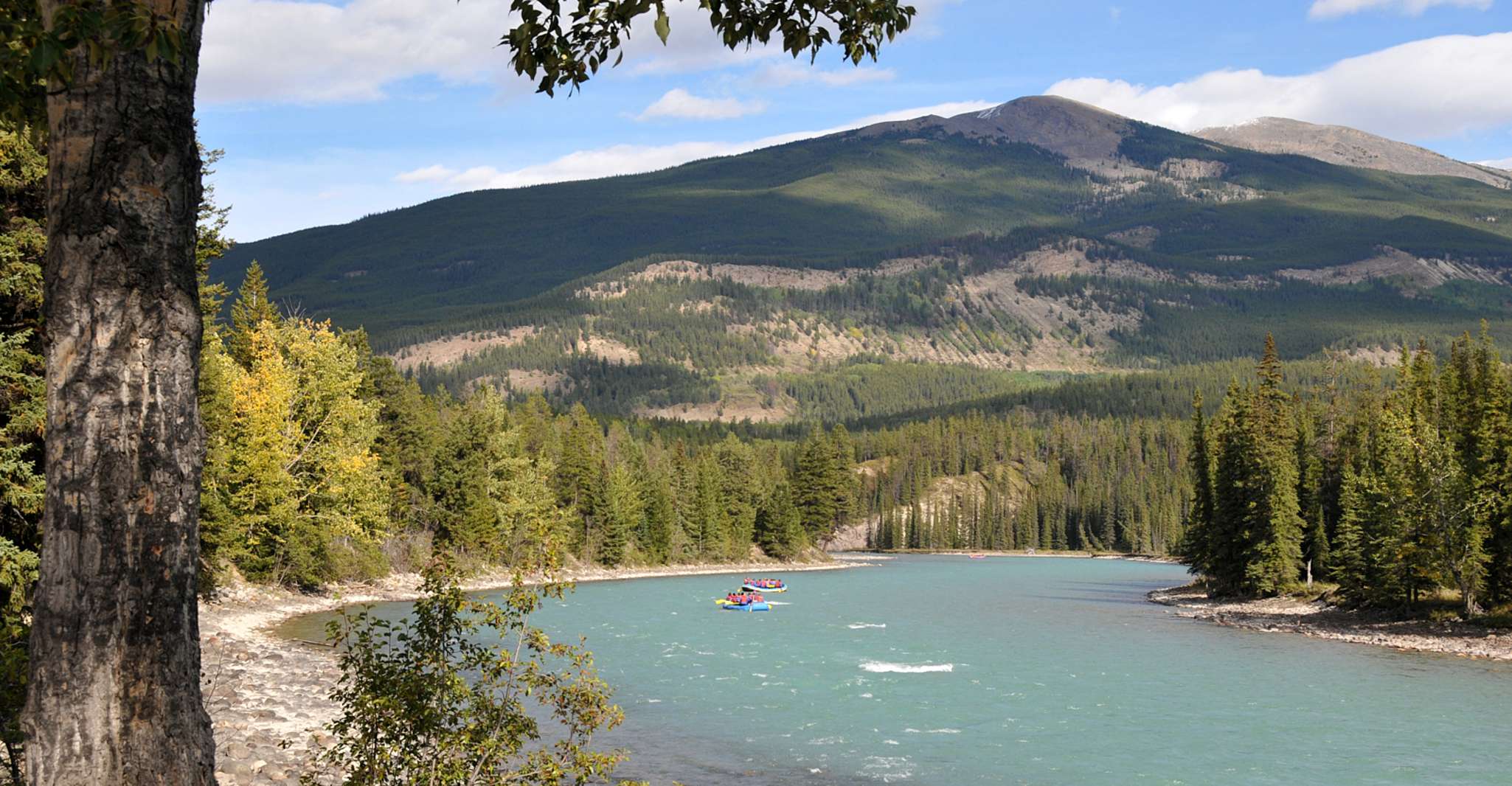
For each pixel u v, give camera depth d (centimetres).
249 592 6788
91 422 675
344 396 7106
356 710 1177
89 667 661
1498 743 3503
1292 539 8875
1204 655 5741
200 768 701
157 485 688
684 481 15975
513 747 1206
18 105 861
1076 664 5366
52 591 669
